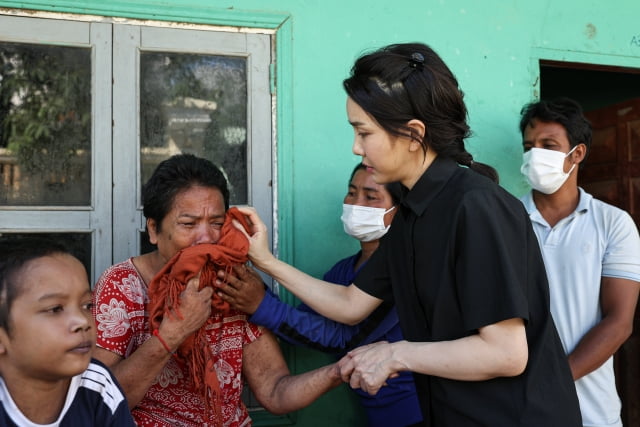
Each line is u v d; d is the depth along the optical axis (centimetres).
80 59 227
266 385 186
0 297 110
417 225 147
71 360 111
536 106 239
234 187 241
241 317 184
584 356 207
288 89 243
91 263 224
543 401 135
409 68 139
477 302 132
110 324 163
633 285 215
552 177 229
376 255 176
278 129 242
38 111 223
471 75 265
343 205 224
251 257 185
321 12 248
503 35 270
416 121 140
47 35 223
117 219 227
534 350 137
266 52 243
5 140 220
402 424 199
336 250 246
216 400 166
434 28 262
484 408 138
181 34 235
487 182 141
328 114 247
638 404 331
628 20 285
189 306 159
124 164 228
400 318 158
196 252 162
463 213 136
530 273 140
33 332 109
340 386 244
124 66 229
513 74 270
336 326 196
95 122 226
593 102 405
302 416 240
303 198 243
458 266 137
